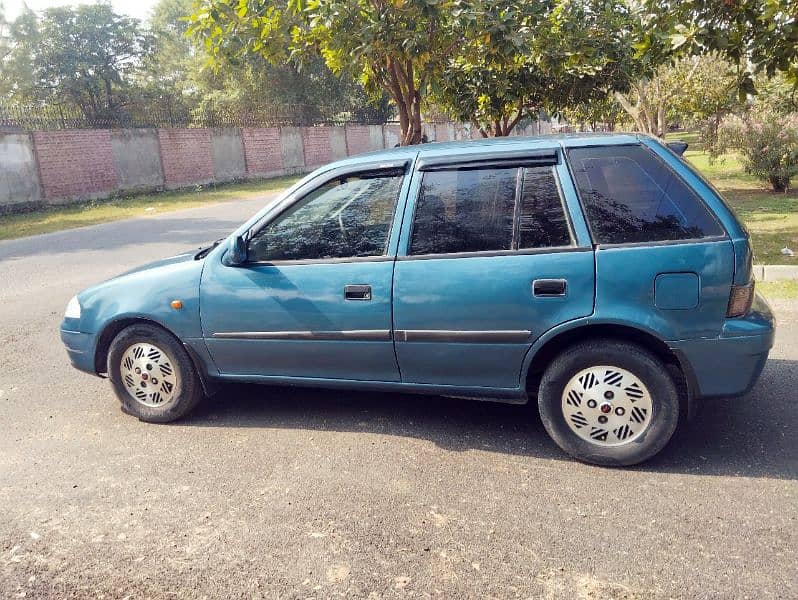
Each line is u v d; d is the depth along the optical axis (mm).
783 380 4742
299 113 33812
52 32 32781
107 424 4488
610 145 3625
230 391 4992
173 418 4426
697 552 2838
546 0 7930
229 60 8102
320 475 3643
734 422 4102
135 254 11477
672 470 3553
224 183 27750
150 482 3643
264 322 4059
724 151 16516
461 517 3182
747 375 3455
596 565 2781
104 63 33938
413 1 6637
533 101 10812
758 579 2650
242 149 28750
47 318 7512
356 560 2879
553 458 3752
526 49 6781
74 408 4809
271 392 4934
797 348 5422
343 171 4008
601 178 3582
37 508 3410
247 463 3822
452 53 8078
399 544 2982
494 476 3568
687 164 3607
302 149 32531
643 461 3586
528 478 3537
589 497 3318
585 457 3639
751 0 7051
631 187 3545
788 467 3531
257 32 7695
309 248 4027
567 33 8805
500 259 3613
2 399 5059
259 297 4043
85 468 3844
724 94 15297
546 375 3652
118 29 34312
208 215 17016
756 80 15227
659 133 16312
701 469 3549
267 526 3166
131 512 3338
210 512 3311
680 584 2645
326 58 8023
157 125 24828
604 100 11281
